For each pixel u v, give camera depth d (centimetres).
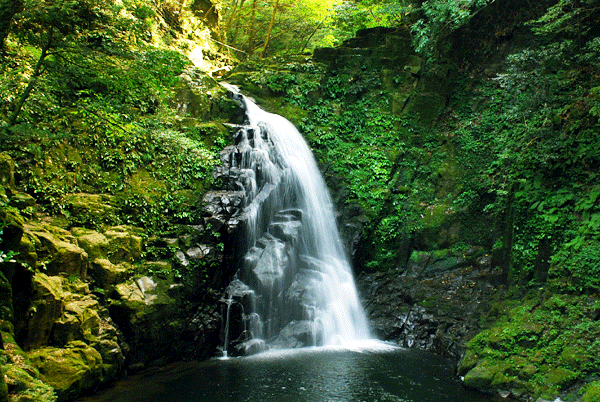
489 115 1683
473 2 1739
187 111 1526
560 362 855
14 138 934
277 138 1538
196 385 890
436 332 1213
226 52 2542
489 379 892
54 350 775
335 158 1686
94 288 929
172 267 1086
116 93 1262
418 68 1880
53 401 637
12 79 1030
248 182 1329
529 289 1130
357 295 1422
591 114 1147
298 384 906
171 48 2027
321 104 1848
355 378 951
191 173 1281
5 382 571
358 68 1939
